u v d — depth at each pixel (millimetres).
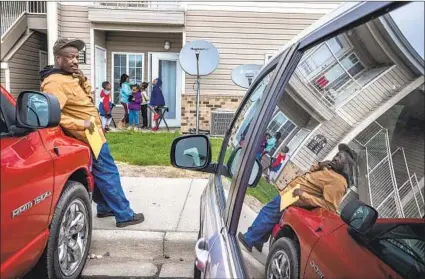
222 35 12320
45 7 13945
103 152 4074
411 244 1238
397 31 1153
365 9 1259
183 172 6855
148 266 3939
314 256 1323
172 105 13898
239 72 9961
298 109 1564
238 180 1858
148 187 5867
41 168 2744
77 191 3424
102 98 12133
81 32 12328
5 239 2305
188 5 12203
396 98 1182
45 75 3824
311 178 1430
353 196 1320
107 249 4113
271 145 1675
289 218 1396
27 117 2520
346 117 1341
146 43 13531
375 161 1259
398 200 1212
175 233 4172
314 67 1497
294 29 12227
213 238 1847
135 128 12875
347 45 1346
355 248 1317
